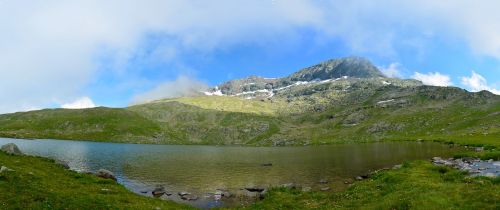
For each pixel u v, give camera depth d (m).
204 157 152.62
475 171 61.88
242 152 193.88
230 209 48.41
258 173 92.75
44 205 32.16
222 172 96.25
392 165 96.12
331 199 45.34
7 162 51.78
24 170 46.78
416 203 32.12
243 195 63.00
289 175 86.38
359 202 38.91
